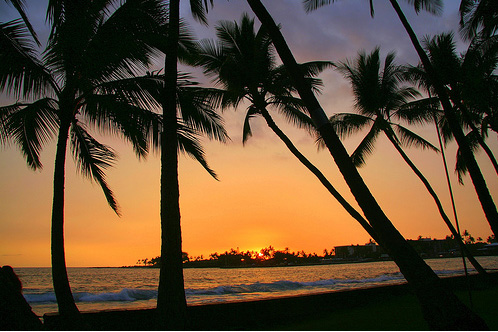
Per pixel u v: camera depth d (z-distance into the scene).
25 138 7.95
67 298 6.26
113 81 7.36
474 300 10.91
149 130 7.74
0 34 6.28
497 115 14.80
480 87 13.70
